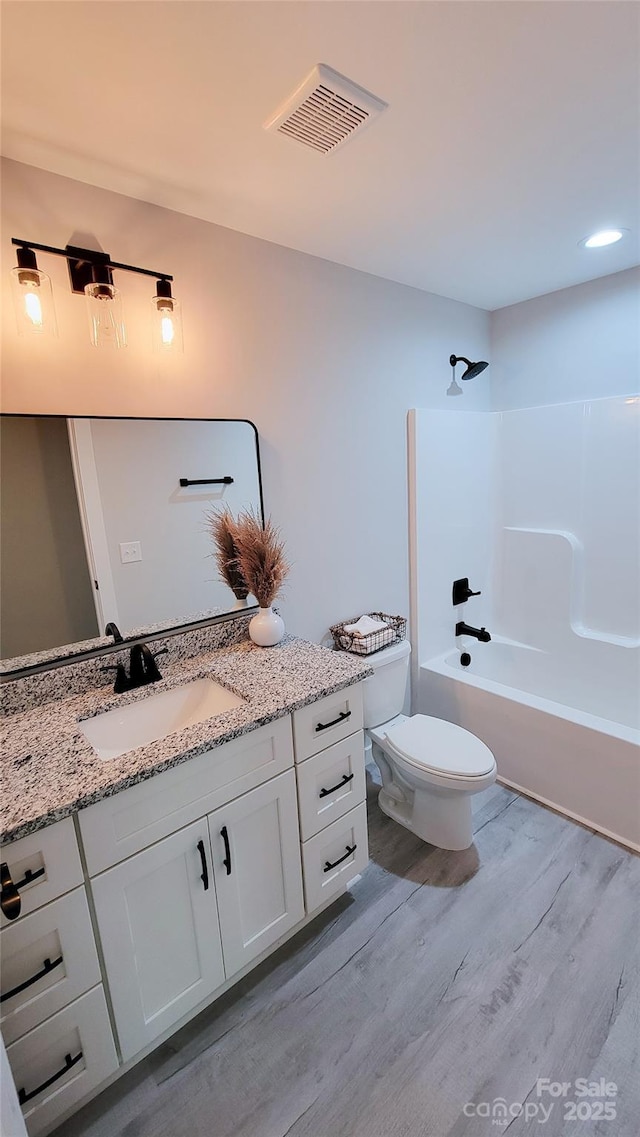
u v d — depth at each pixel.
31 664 1.48
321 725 1.56
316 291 2.07
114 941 1.18
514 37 1.02
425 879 1.89
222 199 1.58
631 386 2.47
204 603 1.82
